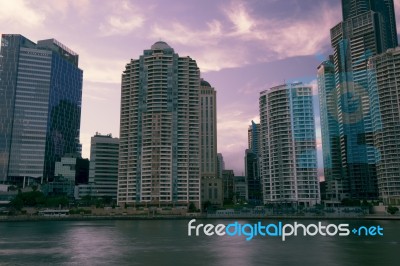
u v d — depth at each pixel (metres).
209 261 90.38
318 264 86.81
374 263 87.75
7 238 138.62
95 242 126.19
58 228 187.00
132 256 97.19
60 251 105.44
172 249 109.94
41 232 164.00
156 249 109.75
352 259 92.81
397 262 88.75
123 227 193.38
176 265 85.69
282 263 87.88
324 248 112.12
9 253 102.06
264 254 100.88
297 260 91.69
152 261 90.25
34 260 91.50
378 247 113.56
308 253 102.50
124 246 116.06
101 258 94.31
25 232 164.12
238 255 99.12
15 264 86.69
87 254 100.44
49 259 92.75
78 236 146.00
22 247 113.88
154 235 150.12
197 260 91.69
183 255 99.00
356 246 116.06
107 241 129.12
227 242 127.19
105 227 193.38
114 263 87.81
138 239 135.38
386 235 147.25
